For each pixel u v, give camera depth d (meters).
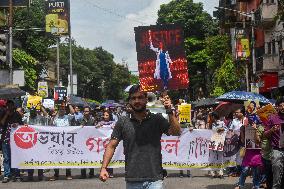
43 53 55.28
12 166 14.37
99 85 102.50
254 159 11.55
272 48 36.97
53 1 43.62
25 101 23.48
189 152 14.98
